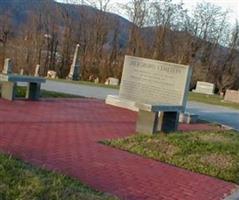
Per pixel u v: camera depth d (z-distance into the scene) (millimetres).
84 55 49594
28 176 4938
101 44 50344
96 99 17984
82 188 5145
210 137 10086
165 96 14125
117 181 6008
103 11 50531
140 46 48656
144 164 7363
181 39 50875
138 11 48781
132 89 15391
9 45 53125
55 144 7914
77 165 6543
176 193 5879
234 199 6027
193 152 8312
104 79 46750
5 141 7500
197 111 19297
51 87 21797
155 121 10281
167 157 7945
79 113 13016
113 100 16094
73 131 9664
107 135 9734
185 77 13750
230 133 12195
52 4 52219
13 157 6102
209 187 6465
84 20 51000
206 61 53781
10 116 10461
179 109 11359
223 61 55031
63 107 13953
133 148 8383
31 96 14539
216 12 55000
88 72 48312
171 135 9688
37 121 10297
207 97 32750
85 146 8148
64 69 50969
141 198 5398
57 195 4512
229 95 31516
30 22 52938
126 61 15523
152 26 49250
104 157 7430
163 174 6828
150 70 14625
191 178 6844
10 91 13664
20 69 48562
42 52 52094
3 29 53719
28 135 8383
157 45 48875
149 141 8898
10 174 4871
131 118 13523
